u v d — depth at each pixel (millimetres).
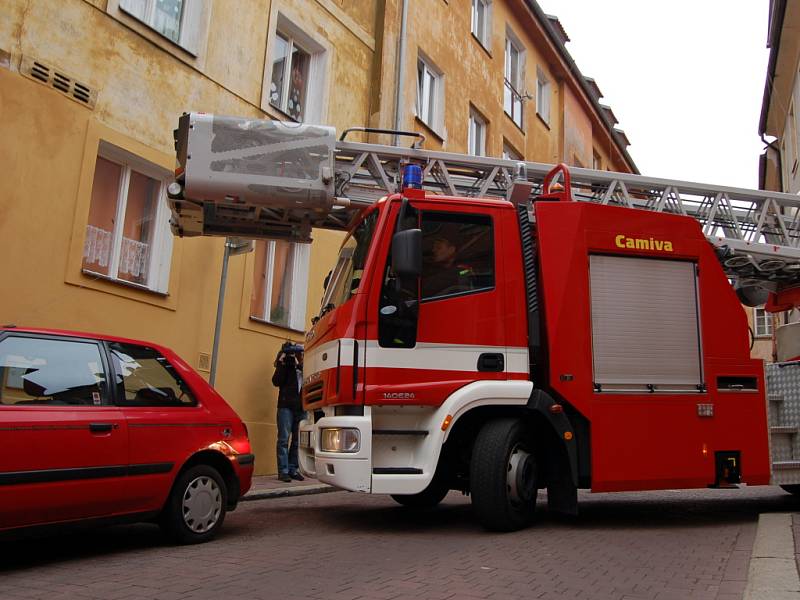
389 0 15750
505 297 6777
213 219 7680
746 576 4957
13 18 8727
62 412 5254
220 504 6270
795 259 8852
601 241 7062
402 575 4934
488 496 6457
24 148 8719
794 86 19641
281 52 13438
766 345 10531
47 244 8883
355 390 6246
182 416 6059
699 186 8836
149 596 4414
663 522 7391
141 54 10312
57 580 4816
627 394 6871
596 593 4508
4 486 4824
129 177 10352
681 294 7285
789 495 10156
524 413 6789
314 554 5652
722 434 7168
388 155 8078
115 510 5488
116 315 9680
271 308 12867
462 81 19172
